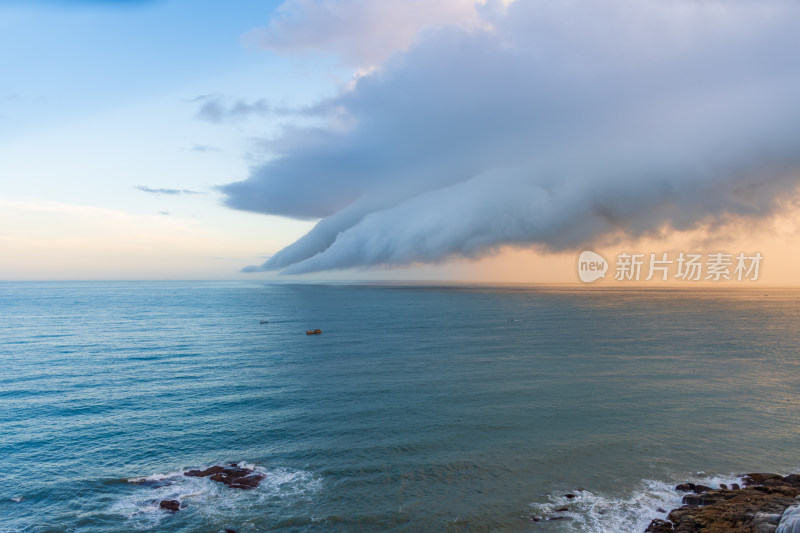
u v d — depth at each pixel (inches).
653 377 2326.5
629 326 4997.5
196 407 1824.6
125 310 7411.4
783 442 1433.3
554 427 1556.3
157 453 1385.3
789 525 815.7
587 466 1266.0
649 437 1467.8
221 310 7470.5
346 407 1792.6
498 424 1584.6
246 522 1023.0
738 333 4397.1
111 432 1557.6
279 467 1279.5
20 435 1537.9
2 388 2153.1
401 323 5275.6
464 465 1272.1
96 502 1115.3
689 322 5546.3
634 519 1017.5
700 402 1861.5
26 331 4505.4
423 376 2331.4
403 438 1466.5
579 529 981.2
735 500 1021.8
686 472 1231.5
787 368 2610.7
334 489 1156.5
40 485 1199.6
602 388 2078.0
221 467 1278.3
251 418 1680.6
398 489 1150.3
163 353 3127.5
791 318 6264.8
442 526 994.7
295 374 2404.0
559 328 4744.1
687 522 952.3
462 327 4817.9
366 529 987.9
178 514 1059.3
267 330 4559.5
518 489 1144.8
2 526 1021.8
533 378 2284.7
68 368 2615.7
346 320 5669.3
